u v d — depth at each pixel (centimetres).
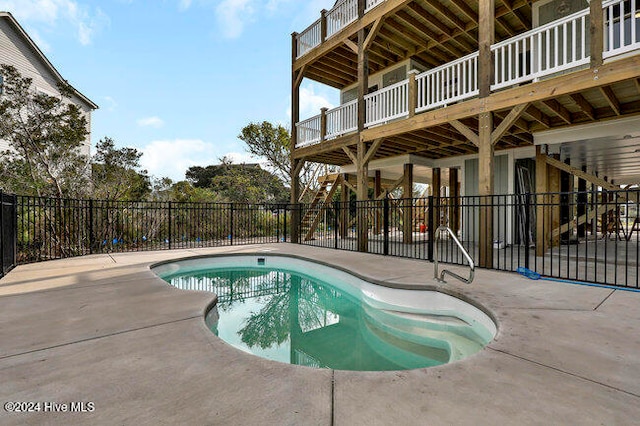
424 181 1620
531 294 380
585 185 1097
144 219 1077
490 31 584
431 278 480
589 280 458
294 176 1075
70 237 842
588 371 204
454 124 634
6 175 933
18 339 256
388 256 733
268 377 198
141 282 462
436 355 310
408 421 155
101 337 261
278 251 830
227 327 400
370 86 1146
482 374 201
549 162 733
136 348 240
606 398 175
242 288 609
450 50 923
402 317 429
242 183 2053
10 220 560
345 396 177
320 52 948
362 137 828
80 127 1008
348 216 1297
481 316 345
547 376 198
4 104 898
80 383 191
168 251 828
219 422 154
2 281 468
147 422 154
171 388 185
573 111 659
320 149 959
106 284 450
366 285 507
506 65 847
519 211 915
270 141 1944
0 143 1145
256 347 335
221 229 1252
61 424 153
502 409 165
